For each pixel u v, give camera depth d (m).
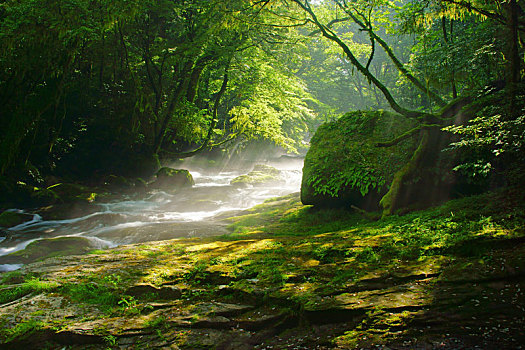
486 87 8.32
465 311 3.48
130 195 15.38
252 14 12.72
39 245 8.12
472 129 6.21
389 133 9.80
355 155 9.72
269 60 21.02
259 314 4.07
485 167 6.48
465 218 5.82
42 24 13.23
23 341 3.78
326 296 4.10
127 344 3.67
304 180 10.39
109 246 8.84
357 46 23.34
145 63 19.72
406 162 9.00
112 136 18.73
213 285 4.93
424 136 8.72
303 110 25.88
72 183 16.31
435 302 3.66
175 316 4.14
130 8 13.70
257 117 22.22
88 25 13.55
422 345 3.15
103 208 13.12
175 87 20.92
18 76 14.06
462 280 3.97
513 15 7.14
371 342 3.30
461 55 9.30
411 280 4.25
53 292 4.87
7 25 12.52
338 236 6.66
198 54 18.50
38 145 15.79
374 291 4.09
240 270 5.20
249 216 10.73
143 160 18.67
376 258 5.04
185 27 18.30
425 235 5.52
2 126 14.09
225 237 8.18
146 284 4.91
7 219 10.88
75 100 18.05
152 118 19.58
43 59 13.97
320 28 11.04
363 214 9.06
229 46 18.36
